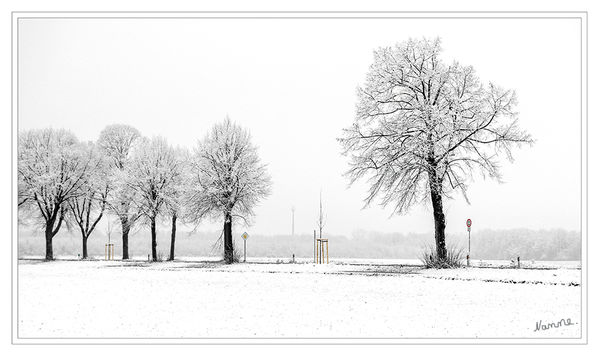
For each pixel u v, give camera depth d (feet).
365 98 107.14
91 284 84.69
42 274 104.22
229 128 142.10
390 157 101.30
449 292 68.69
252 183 138.00
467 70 101.04
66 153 164.45
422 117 98.89
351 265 115.85
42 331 50.78
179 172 156.66
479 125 99.04
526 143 97.86
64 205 169.07
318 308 60.23
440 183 98.84
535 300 61.77
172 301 66.39
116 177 160.04
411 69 104.83
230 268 114.93
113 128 173.88
